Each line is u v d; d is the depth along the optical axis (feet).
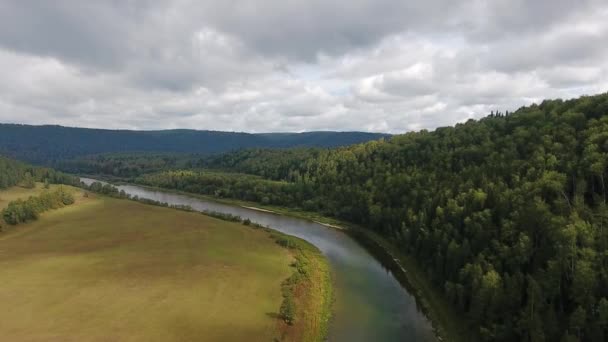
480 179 394.52
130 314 265.75
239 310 276.82
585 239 248.52
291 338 249.75
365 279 360.48
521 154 416.26
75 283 317.01
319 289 328.49
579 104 440.45
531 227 279.49
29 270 346.13
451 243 307.99
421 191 452.76
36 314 263.29
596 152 327.47
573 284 226.17
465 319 265.54
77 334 239.30
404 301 313.12
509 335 228.22
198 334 244.01
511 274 266.16
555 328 211.82
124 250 412.57
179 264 367.25
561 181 320.29
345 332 263.49
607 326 203.00
